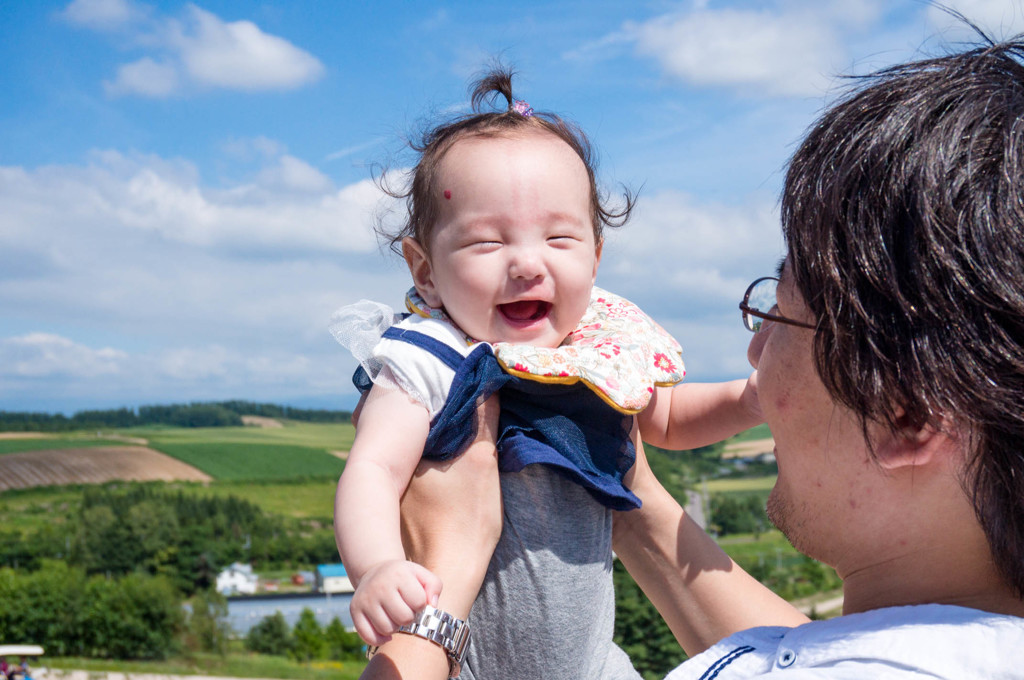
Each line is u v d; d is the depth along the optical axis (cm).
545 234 168
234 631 5975
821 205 101
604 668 160
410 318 174
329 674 5481
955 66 101
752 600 168
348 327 169
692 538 174
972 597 102
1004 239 87
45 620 5466
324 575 7312
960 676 90
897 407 96
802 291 105
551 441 152
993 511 94
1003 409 86
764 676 102
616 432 164
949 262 88
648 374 165
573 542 154
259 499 8531
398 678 129
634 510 175
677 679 122
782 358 117
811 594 5131
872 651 97
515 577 151
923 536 104
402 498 152
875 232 94
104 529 6931
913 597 106
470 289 168
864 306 95
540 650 152
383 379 156
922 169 92
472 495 148
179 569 7000
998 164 91
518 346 157
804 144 109
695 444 184
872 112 101
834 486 112
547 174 169
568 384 155
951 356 88
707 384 184
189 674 5322
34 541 6750
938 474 100
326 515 8338
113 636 5547
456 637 137
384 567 125
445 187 172
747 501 6588
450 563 143
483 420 153
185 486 8688
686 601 171
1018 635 90
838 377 99
